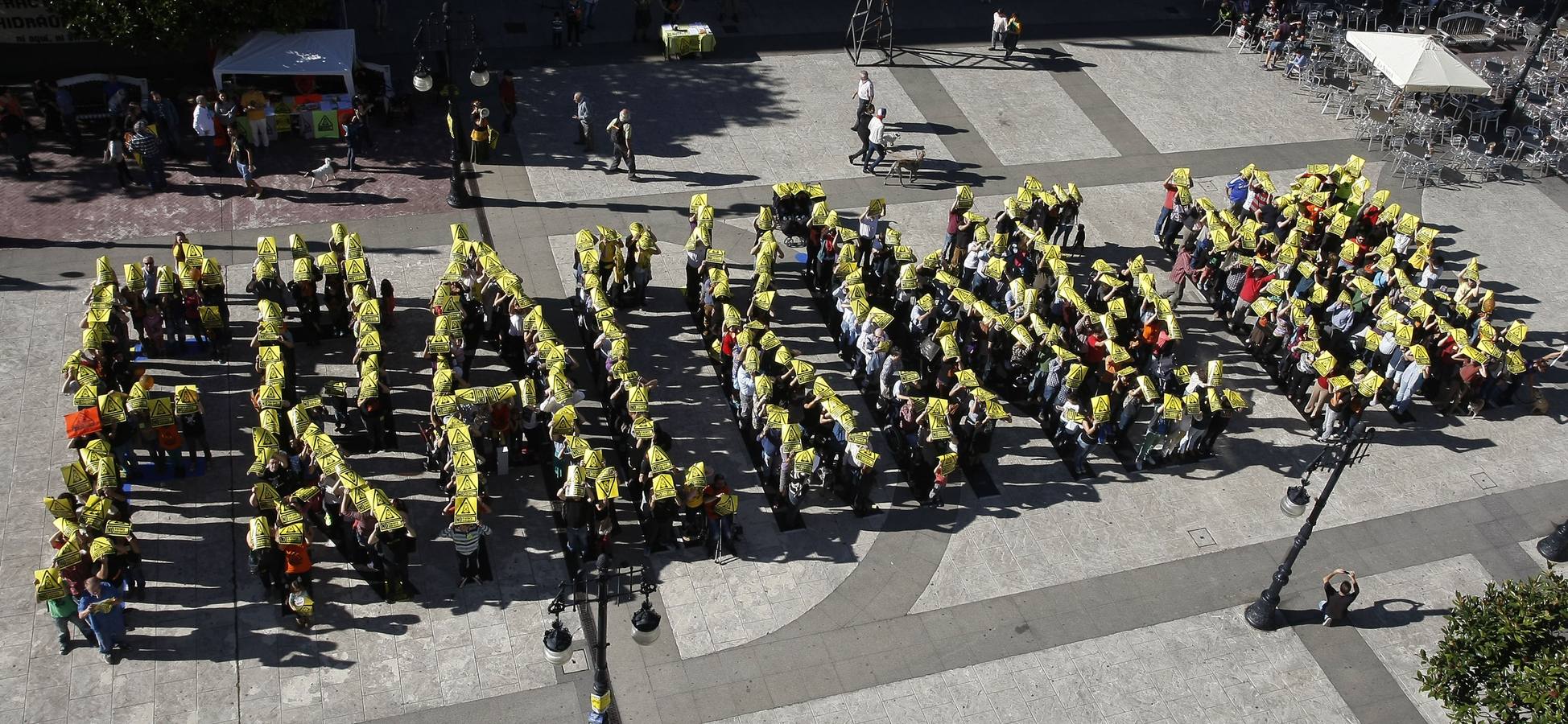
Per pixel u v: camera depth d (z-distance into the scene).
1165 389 29.31
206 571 23.16
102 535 21.20
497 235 33.12
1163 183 38.56
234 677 21.48
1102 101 42.78
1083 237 34.34
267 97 35.66
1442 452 29.36
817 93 41.38
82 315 28.91
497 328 28.67
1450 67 39.88
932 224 35.41
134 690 21.08
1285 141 41.59
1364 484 28.19
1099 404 26.66
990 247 31.75
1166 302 29.67
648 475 24.27
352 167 35.09
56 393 26.70
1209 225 32.88
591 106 39.19
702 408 28.25
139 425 24.06
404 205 33.97
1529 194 39.97
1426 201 39.03
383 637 22.41
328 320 29.61
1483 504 27.94
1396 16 50.59
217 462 25.34
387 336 29.17
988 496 26.81
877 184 36.97
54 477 24.77
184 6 33.47
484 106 38.62
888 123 40.12
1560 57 48.38
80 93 37.22
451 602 23.16
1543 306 34.62
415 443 26.31
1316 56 45.97
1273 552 26.25
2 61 37.84
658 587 23.89
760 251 30.45
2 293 29.23
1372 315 32.19
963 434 26.78
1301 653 24.11
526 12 43.97
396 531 22.17
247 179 33.38
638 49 42.69
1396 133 42.34
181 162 34.81
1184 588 25.19
